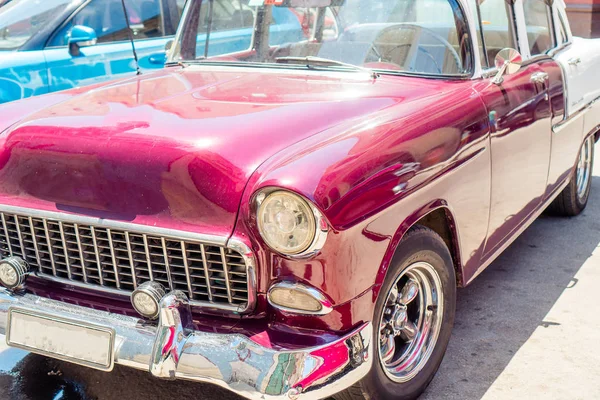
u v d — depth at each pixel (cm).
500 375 332
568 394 316
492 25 371
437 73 343
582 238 507
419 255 288
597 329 375
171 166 253
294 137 267
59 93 348
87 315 264
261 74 355
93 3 611
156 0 655
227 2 381
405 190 267
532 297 414
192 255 254
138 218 259
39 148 275
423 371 307
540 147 402
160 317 245
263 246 243
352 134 266
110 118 287
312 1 358
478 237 339
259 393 234
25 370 334
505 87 358
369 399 277
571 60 457
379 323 270
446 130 297
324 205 233
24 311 274
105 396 314
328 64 351
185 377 243
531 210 414
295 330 247
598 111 516
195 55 391
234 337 243
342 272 243
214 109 293
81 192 268
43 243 283
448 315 318
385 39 349
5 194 286
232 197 246
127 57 630
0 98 548
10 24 591
